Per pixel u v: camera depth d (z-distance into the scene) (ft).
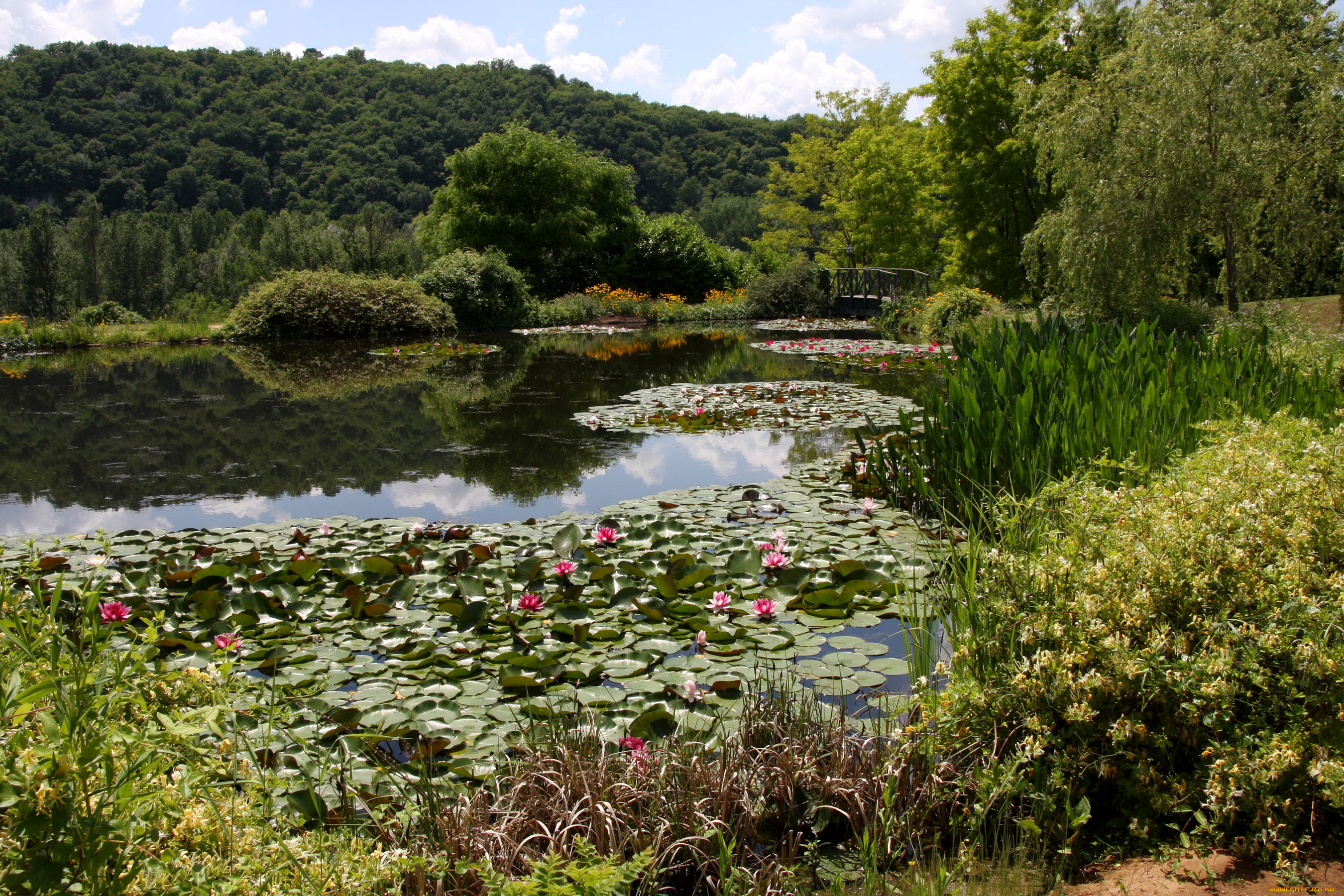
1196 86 31.53
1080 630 6.74
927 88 72.84
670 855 6.06
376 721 8.05
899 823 6.39
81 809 3.78
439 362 44.06
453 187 84.38
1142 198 32.58
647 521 14.74
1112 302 32.96
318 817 6.24
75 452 22.07
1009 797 6.28
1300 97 34.35
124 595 11.03
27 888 3.41
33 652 4.30
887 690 8.90
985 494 13.74
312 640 10.22
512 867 5.66
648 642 10.08
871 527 14.71
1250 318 29.48
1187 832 6.04
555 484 18.61
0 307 110.73
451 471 19.85
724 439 23.70
